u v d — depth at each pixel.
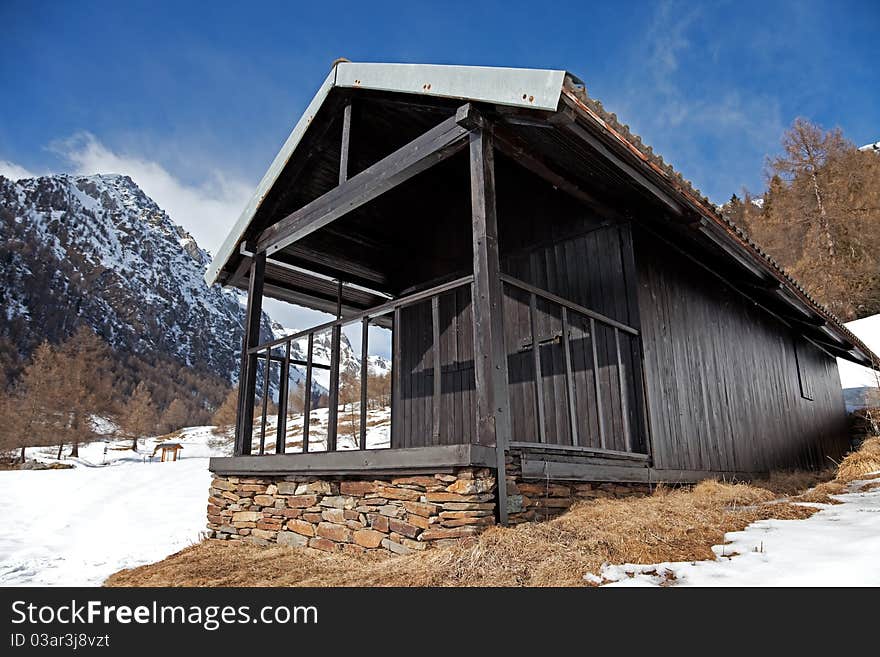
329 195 5.46
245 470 5.59
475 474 3.53
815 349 11.34
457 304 7.19
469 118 4.02
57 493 11.83
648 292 5.79
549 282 6.23
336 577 3.59
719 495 4.86
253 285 6.42
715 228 5.33
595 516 3.78
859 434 12.13
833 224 27.92
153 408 45.88
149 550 6.04
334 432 4.93
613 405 5.45
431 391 7.35
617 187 5.04
